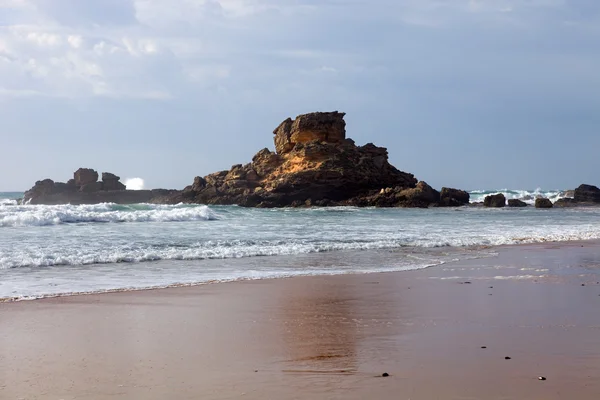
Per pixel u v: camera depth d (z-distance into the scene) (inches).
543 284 531.8
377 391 234.5
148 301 439.2
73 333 335.9
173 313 395.9
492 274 605.0
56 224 1242.0
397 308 417.4
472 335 331.3
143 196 3516.2
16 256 674.2
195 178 3161.9
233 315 391.2
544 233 1200.8
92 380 250.2
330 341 319.0
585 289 501.0
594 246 936.3
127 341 318.3
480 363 273.6
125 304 426.0
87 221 1336.1
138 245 829.2
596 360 278.2
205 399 226.2
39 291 478.3
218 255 739.4
